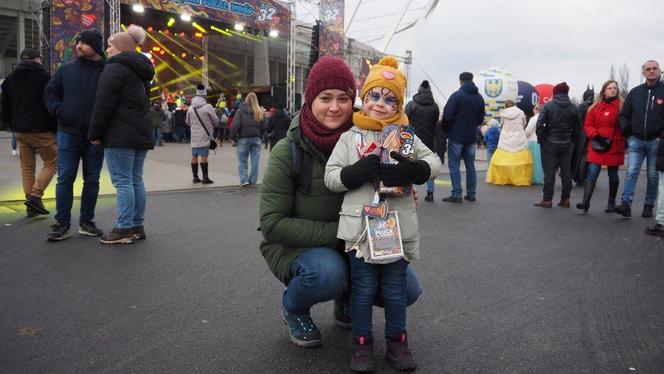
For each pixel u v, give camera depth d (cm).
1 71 2598
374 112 245
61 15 1423
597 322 310
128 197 465
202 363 246
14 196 663
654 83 631
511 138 1021
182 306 320
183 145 1888
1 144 1471
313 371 242
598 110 692
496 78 2814
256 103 865
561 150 745
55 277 369
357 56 2397
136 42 467
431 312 320
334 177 234
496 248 491
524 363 254
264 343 271
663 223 563
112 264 404
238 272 392
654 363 256
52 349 256
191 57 2945
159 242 479
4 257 416
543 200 755
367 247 233
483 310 325
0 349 255
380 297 261
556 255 470
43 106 549
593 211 726
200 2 1741
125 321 294
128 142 452
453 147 782
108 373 234
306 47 2452
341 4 2144
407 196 246
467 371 245
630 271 423
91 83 471
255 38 2850
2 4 2220
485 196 865
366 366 240
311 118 250
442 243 507
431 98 786
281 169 251
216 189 839
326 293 242
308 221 250
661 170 551
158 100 2041
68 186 473
